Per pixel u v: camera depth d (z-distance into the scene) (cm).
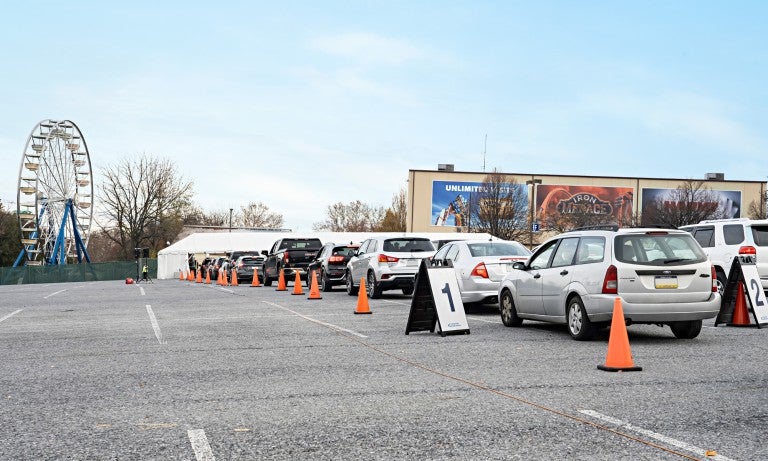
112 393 750
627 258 1077
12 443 552
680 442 536
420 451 520
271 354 1021
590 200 7469
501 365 902
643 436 555
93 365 945
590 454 508
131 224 9125
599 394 715
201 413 650
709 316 1086
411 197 7462
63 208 6494
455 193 7469
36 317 1738
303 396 721
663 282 1070
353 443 544
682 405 662
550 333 1249
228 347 1102
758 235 1664
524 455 507
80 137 6738
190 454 518
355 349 1063
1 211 8750
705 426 584
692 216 6119
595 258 1120
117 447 538
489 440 548
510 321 1355
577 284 1134
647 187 7475
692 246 1103
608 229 1134
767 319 1351
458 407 663
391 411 650
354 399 704
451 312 1234
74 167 6731
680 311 1070
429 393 730
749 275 1352
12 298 2764
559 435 560
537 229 6719
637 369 850
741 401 679
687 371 845
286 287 3177
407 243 2206
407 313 1678
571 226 6862
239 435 570
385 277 2155
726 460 491
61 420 629
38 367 934
